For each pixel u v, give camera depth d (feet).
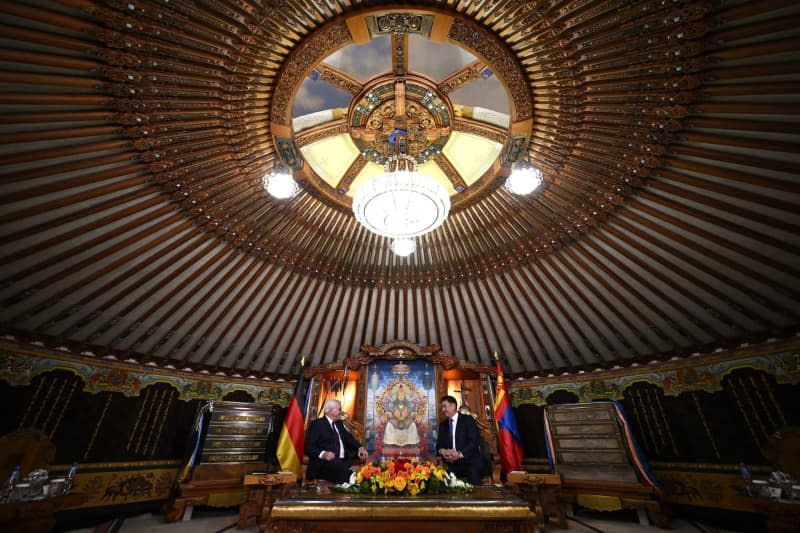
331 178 22.06
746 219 14.79
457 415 18.02
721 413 19.33
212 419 20.68
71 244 15.58
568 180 17.19
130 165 14.34
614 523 18.60
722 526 17.80
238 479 19.88
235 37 11.87
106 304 18.62
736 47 10.40
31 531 11.60
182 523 18.25
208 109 13.64
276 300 23.56
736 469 18.25
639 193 16.22
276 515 9.04
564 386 25.17
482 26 12.73
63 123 11.94
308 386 23.89
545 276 22.12
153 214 16.47
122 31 10.37
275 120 15.46
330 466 16.17
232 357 24.67
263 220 19.61
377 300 25.84
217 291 21.31
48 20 9.47
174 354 22.70
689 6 9.92
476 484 14.98
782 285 16.47
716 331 19.80
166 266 18.78
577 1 10.80
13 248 14.43
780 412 17.53
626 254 18.89
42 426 17.67
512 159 17.30
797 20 9.31
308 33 12.89
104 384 20.26
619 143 14.55
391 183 12.95
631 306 20.98
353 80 18.25
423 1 12.31
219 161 15.90
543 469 23.95
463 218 21.42
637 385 22.65
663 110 12.75
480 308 25.31
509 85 14.71
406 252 17.51
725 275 17.38
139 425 21.07
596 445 19.74
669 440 20.71
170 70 11.83
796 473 14.32
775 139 12.00
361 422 22.77
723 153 13.20
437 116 19.65
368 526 9.18
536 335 25.12
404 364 24.66
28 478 12.75
